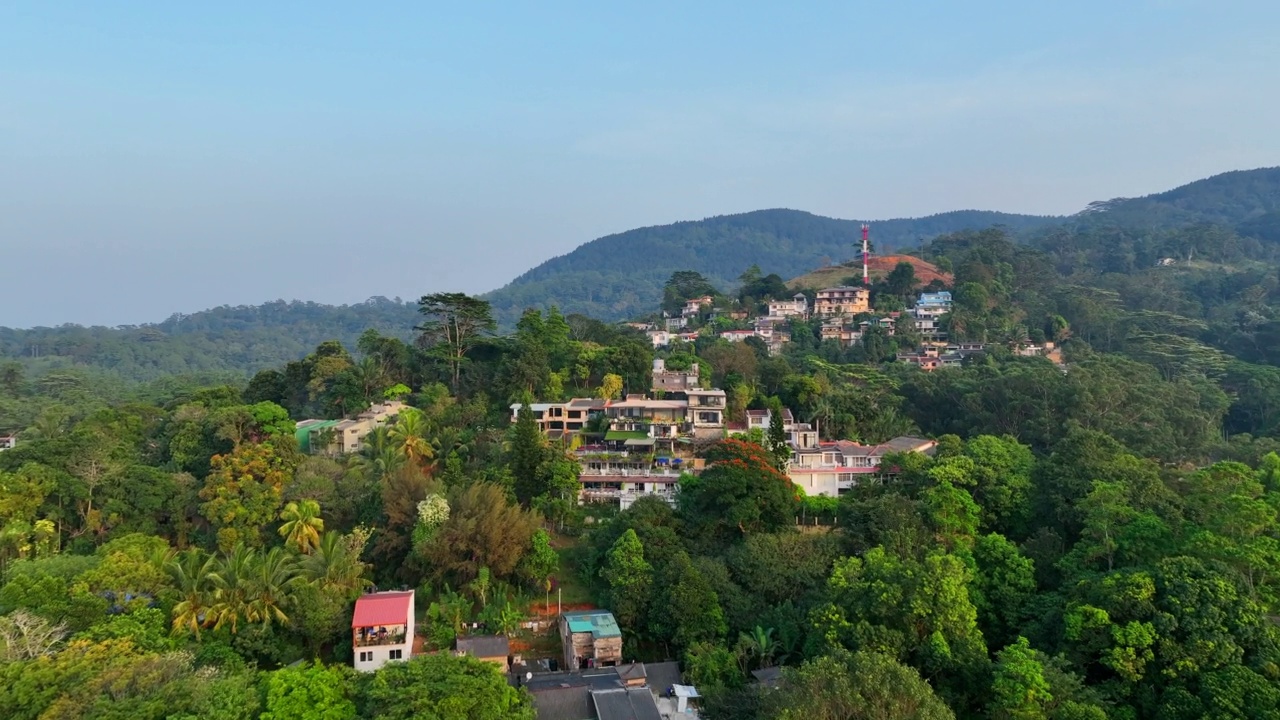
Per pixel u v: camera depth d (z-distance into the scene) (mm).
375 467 77250
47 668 41562
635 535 63375
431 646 55906
